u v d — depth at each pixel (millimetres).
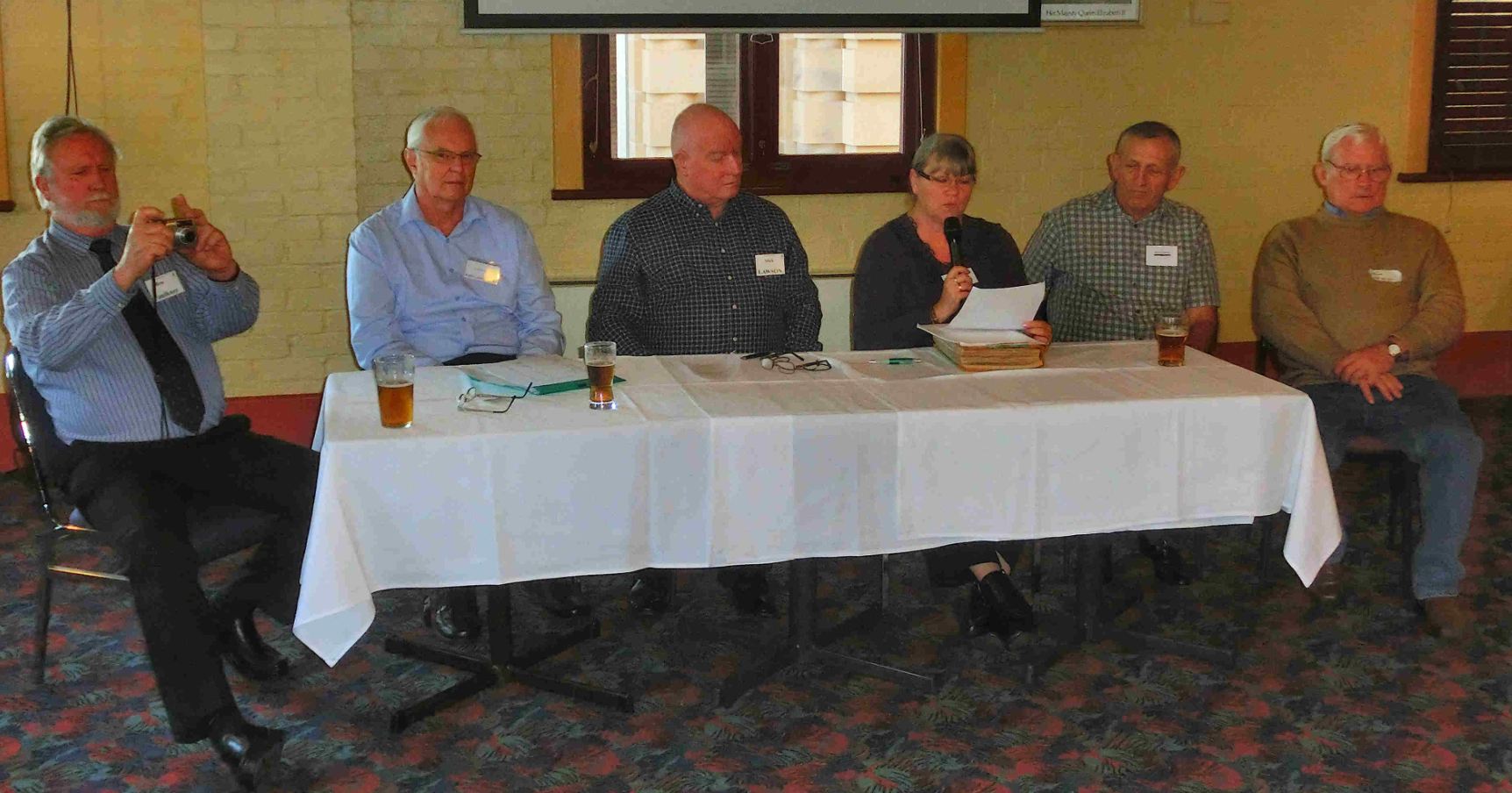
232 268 2750
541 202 4641
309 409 4469
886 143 4836
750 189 4719
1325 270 3477
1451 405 3229
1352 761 2459
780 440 2348
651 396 2498
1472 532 3723
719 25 4508
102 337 2631
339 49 4234
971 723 2613
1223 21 4891
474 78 4504
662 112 4672
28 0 4160
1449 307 3369
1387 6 5004
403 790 2359
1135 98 4906
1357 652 2939
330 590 2158
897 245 3145
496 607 2723
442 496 2234
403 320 3119
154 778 2404
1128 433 2471
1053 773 2418
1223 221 5078
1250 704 2689
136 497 2467
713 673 2838
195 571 2373
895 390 2547
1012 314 2820
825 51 4699
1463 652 2938
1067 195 4945
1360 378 3213
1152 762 2455
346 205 4348
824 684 2777
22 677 2807
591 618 3113
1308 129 5055
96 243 2717
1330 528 2580
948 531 2451
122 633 3041
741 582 3154
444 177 3027
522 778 2404
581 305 4668
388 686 2773
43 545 2699
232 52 4156
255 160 4250
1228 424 2512
